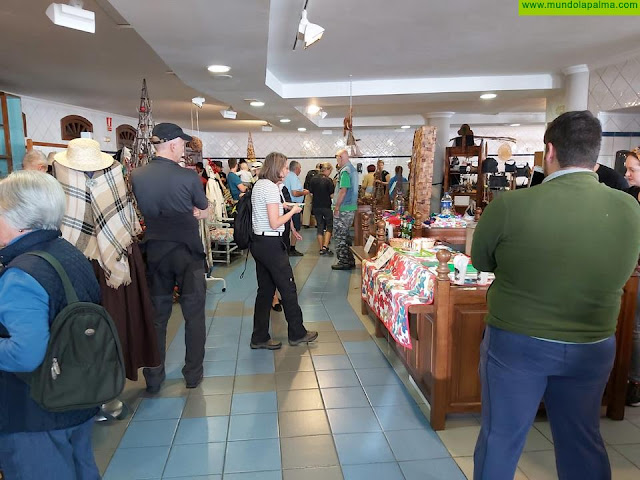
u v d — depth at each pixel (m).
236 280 6.19
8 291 1.36
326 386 3.20
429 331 2.82
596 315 1.55
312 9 3.55
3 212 1.45
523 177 9.36
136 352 2.87
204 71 4.75
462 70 5.79
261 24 3.22
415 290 3.03
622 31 4.20
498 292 1.68
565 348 1.55
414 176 4.44
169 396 3.08
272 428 2.70
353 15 3.71
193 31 3.39
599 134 1.56
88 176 2.59
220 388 3.19
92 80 5.82
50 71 5.33
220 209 7.19
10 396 1.46
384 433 2.63
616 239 1.50
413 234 4.11
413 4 3.47
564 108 5.88
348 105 7.64
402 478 2.25
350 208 6.65
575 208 1.52
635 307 2.60
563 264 1.52
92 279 1.62
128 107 8.18
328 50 4.77
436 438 2.57
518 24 3.98
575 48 4.78
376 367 3.49
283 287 3.72
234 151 13.21
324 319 4.60
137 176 2.88
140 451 2.49
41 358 1.39
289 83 6.45
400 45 4.60
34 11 3.42
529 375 1.61
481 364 1.77
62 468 1.52
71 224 2.53
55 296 1.42
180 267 3.02
